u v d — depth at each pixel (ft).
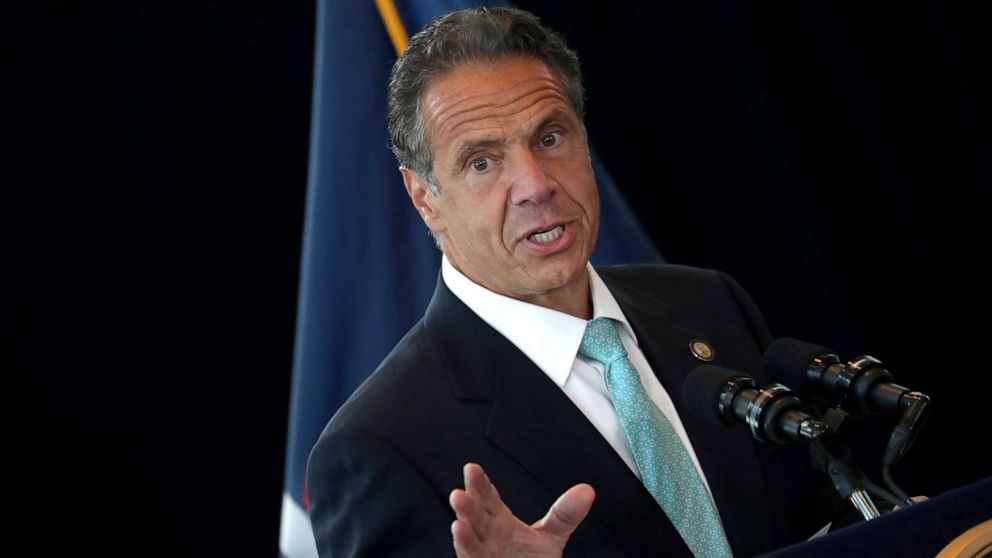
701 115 41.16
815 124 42.78
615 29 40.24
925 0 43.57
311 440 28.91
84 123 32.94
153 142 33.76
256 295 35.22
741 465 19.94
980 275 44.57
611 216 33.12
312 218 29.68
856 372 16.26
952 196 44.32
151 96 33.65
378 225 29.68
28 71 32.24
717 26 40.98
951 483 45.21
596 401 19.56
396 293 29.55
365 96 29.84
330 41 29.96
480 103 18.20
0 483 32.63
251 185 35.04
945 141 44.11
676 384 20.53
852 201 43.34
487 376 19.35
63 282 32.94
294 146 35.47
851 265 43.32
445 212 19.25
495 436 18.71
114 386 33.71
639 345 20.84
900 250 43.88
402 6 30.32
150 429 34.19
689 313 22.44
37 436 32.99
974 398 44.91
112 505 33.91
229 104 34.65
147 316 33.96
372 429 18.58
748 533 19.38
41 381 32.91
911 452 45.14
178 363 34.37
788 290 42.14
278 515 35.55
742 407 15.60
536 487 18.52
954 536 12.24
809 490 20.89
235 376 35.04
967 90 44.09
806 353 17.02
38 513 33.09
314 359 29.19
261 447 35.32
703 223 41.37
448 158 18.54
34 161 32.40
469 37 18.51
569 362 19.49
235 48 34.68
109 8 33.12
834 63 42.70
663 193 41.04
